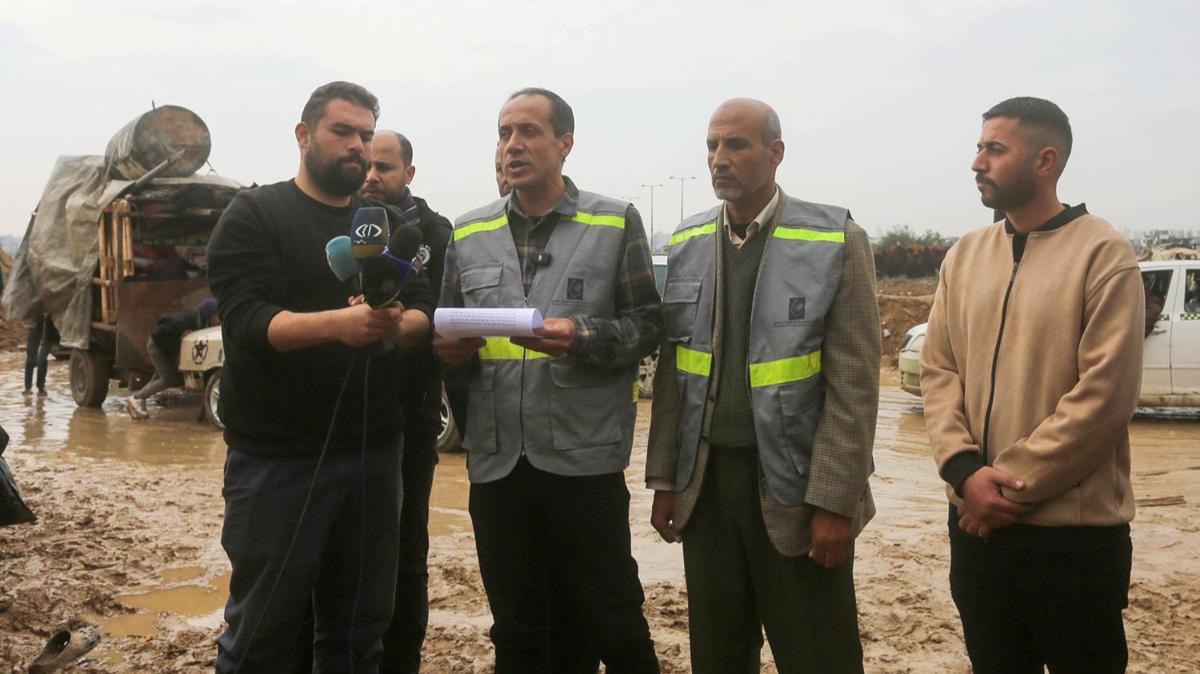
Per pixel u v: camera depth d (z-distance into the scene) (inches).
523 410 140.5
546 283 142.6
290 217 133.3
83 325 520.1
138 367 500.1
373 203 146.9
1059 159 126.2
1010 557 125.2
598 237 143.3
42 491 321.4
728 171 132.3
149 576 240.1
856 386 130.0
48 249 536.1
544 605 146.5
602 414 141.6
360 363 132.3
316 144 132.8
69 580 231.9
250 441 131.3
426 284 147.2
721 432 135.3
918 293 1230.9
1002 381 126.7
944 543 263.4
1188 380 459.8
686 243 142.9
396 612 162.1
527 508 142.9
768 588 134.6
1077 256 123.0
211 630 203.3
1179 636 198.4
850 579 134.7
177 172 520.7
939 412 133.2
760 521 134.0
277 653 131.6
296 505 131.2
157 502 307.7
